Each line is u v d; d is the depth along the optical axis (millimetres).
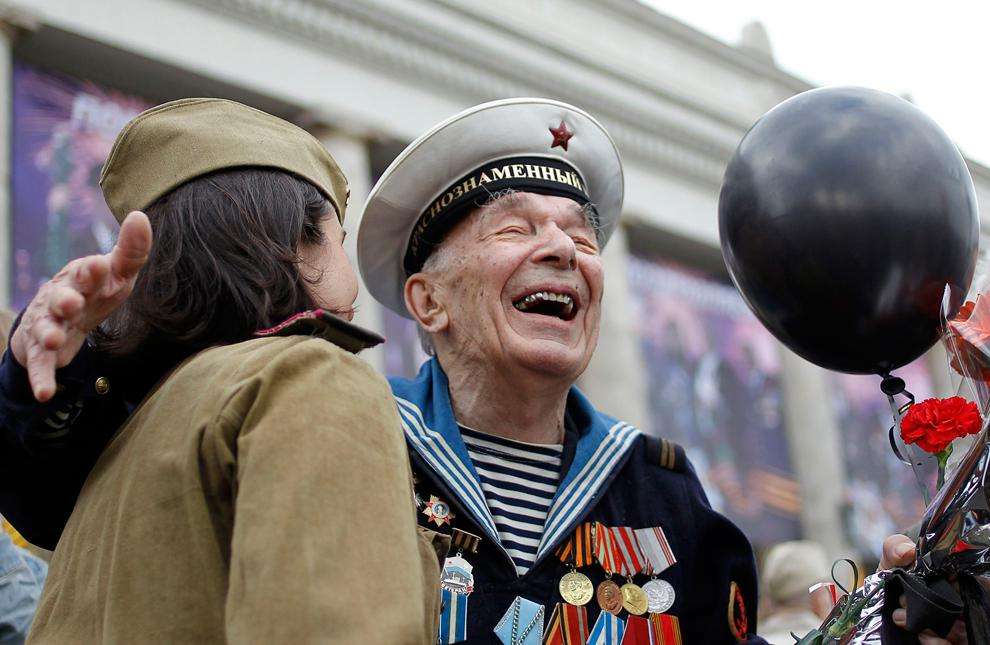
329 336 1152
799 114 1787
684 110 15508
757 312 1873
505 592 1830
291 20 11539
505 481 1979
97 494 1185
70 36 9797
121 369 1308
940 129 1785
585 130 2203
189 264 1268
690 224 15297
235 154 1340
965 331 1558
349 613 913
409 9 12445
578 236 2090
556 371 1956
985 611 1428
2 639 1986
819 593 2049
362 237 2219
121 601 1034
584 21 15039
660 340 14734
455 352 2059
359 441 1031
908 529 1808
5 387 1189
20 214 9039
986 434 1470
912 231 1671
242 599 933
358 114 11734
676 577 1979
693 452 14383
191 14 10828
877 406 16828
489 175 2102
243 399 1048
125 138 1380
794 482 15352
